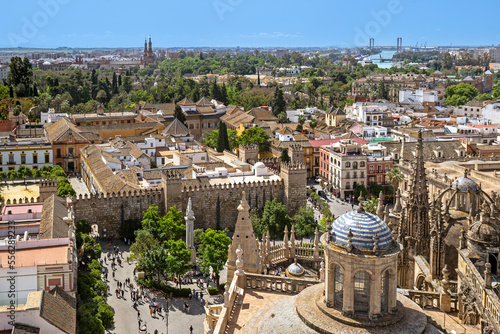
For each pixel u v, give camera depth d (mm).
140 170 165125
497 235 43719
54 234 93375
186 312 96625
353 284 30781
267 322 33031
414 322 31219
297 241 137875
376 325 30172
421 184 56562
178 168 171375
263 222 142000
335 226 31984
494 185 125438
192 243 122062
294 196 154875
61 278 80625
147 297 102188
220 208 150000
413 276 56312
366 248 30375
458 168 150500
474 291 39125
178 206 143375
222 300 101812
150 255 105312
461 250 45469
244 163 175375
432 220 55062
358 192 182375
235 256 49219
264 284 40969
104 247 132875
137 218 142125
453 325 37469
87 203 138000
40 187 131750
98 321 78188
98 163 175500
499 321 34844
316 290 34594
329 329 30078
